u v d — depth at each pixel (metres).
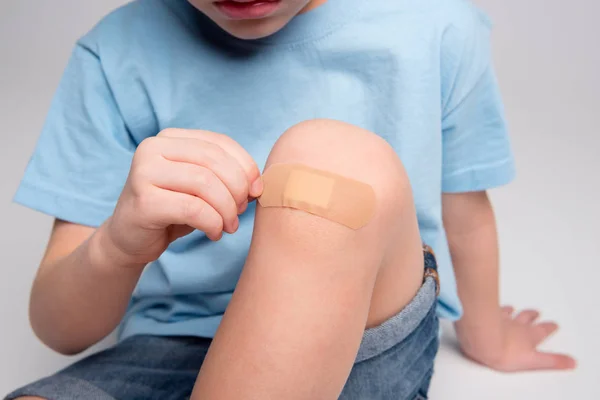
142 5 1.21
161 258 1.16
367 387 0.98
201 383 0.78
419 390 1.13
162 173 0.83
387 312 0.96
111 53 1.19
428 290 1.01
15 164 2.04
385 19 1.15
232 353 0.76
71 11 2.77
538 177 2.08
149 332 1.17
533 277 1.67
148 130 1.22
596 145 2.24
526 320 1.51
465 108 1.20
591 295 1.62
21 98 2.40
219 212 0.83
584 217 1.90
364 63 1.15
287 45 1.14
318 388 0.76
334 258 0.77
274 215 0.79
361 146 0.84
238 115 1.17
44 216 1.84
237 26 1.02
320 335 0.76
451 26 1.17
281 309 0.76
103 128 1.17
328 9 1.13
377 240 0.81
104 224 0.97
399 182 0.84
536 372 1.42
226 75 1.17
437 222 1.19
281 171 0.82
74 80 1.20
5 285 1.60
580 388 1.37
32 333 1.48
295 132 0.87
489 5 2.62
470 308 1.36
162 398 1.04
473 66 1.18
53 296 1.04
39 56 2.62
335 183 0.79
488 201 1.31
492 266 1.32
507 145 1.23
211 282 1.14
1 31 2.71
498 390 1.36
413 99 1.14
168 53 1.18
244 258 1.12
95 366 1.07
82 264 0.99
